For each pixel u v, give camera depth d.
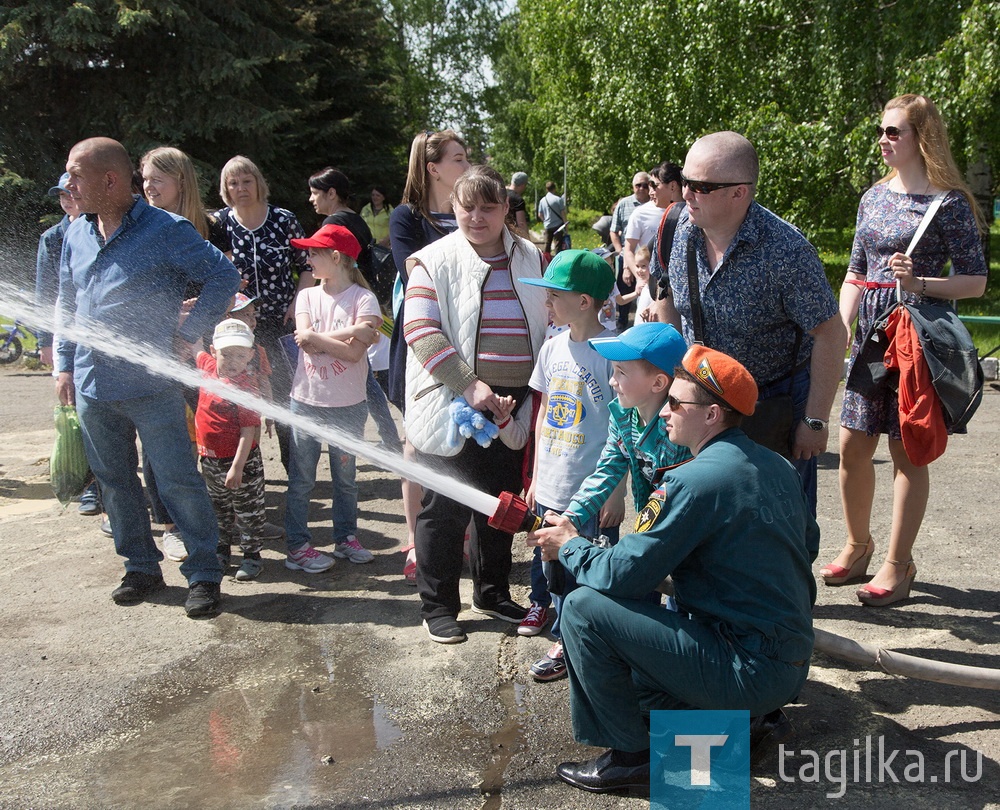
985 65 10.30
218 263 4.12
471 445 3.78
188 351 4.16
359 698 3.41
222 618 4.14
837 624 3.92
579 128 22.36
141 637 3.95
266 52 20.08
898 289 3.91
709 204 3.14
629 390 2.95
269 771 2.95
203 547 4.19
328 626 4.04
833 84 12.39
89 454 4.20
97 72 19.20
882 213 4.05
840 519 5.31
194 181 4.87
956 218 3.84
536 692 3.44
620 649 2.66
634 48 15.52
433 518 3.86
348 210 5.58
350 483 4.79
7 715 3.32
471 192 3.61
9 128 18.80
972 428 7.30
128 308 3.99
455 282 3.71
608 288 3.41
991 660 3.58
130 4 17.97
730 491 2.58
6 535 5.29
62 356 4.80
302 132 21.45
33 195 17.81
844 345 3.28
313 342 4.47
